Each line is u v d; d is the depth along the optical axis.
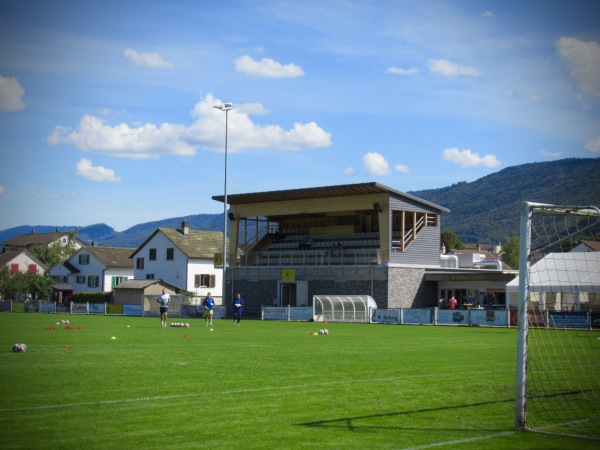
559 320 41.56
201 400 13.23
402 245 60.22
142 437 10.26
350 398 13.66
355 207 61.53
